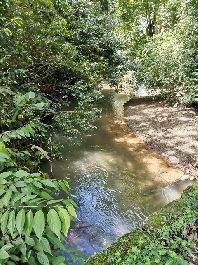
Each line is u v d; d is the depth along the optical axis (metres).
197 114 8.30
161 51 8.41
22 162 3.68
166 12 10.84
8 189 1.22
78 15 8.83
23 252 1.23
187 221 3.13
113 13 12.38
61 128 5.67
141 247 2.87
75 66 6.45
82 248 3.66
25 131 1.86
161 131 7.39
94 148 6.44
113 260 2.76
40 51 5.72
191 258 2.76
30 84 5.06
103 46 9.00
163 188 5.00
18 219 1.09
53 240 1.35
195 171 5.47
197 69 7.00
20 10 5.09
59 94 6.74
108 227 4.08
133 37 11.91
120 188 5.01
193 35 7.73
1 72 3.99
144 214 4.37
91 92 6.41
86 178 5.23
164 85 8.77
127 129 7.73
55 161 5.49
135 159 6.04
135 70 9.77
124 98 10.75
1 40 4.30
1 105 3.21
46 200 1.22
